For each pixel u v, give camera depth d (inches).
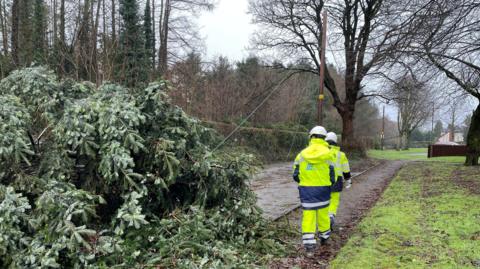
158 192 193.0
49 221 151.1
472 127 684.1
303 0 843.4
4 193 151.5
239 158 220.4
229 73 1027.9
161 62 942.4
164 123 203.8
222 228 196.2
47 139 193.6
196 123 218.1
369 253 186.9
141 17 872.9
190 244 165.0
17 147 159.6
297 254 200.5
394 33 384.2
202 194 200.7
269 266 181.0
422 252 185.8
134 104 193.9
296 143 965.8
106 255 152.9
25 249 141.7
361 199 377.1
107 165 171.5
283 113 1147.9
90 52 583.8
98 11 727.1
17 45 676.1
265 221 223.9
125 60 669.3
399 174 608.4
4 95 192.4
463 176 502.3
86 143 174.6
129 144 178.5
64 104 204.1
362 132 2020.2
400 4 386.6
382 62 396.8
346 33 839.7
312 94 1494.8
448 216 255.1
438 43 350.9
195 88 749.3
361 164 829.8
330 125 1551.4
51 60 593.0
